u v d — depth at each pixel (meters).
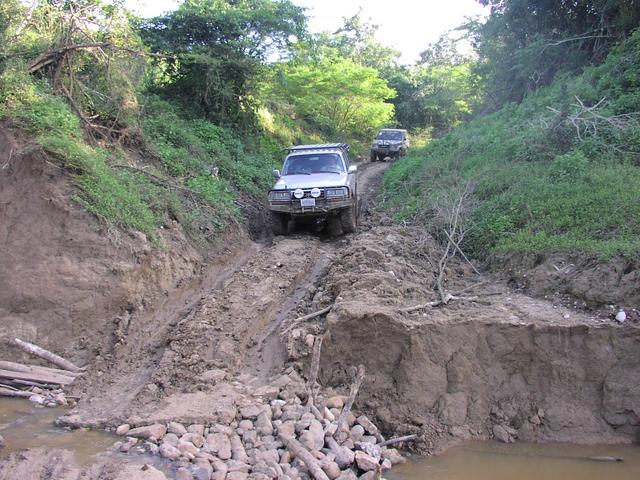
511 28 20.45
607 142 10.46
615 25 15.88
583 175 9.39
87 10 11.65
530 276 7.68
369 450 5.45
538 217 8.89
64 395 6.39
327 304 7.81
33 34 11.00
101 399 6.20
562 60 18.23
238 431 5.48
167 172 11.77
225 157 14.51
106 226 8.05
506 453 5.78
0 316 7.43
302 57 21.23
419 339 6.45
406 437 5.87
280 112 26.86
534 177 10.17
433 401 6.29
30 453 4.91
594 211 8.21
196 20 16.53
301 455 5.03
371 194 16.91
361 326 6.56
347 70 31.19
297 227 12.56
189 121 16.03
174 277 8.70
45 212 8.02
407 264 8.55
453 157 14.20
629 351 6.14
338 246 11.18
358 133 33.47
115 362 7.00
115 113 11.72
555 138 11.42
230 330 7.29
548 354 6.31
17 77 9.42
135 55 12.58
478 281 8.30
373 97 32.56
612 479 5.24
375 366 6.53
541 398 6.24
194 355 6.71
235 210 12.00
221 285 9.11
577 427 6.04
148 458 4.97
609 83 13.02
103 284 7.66
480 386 6.36
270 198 11.33
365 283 7.61
